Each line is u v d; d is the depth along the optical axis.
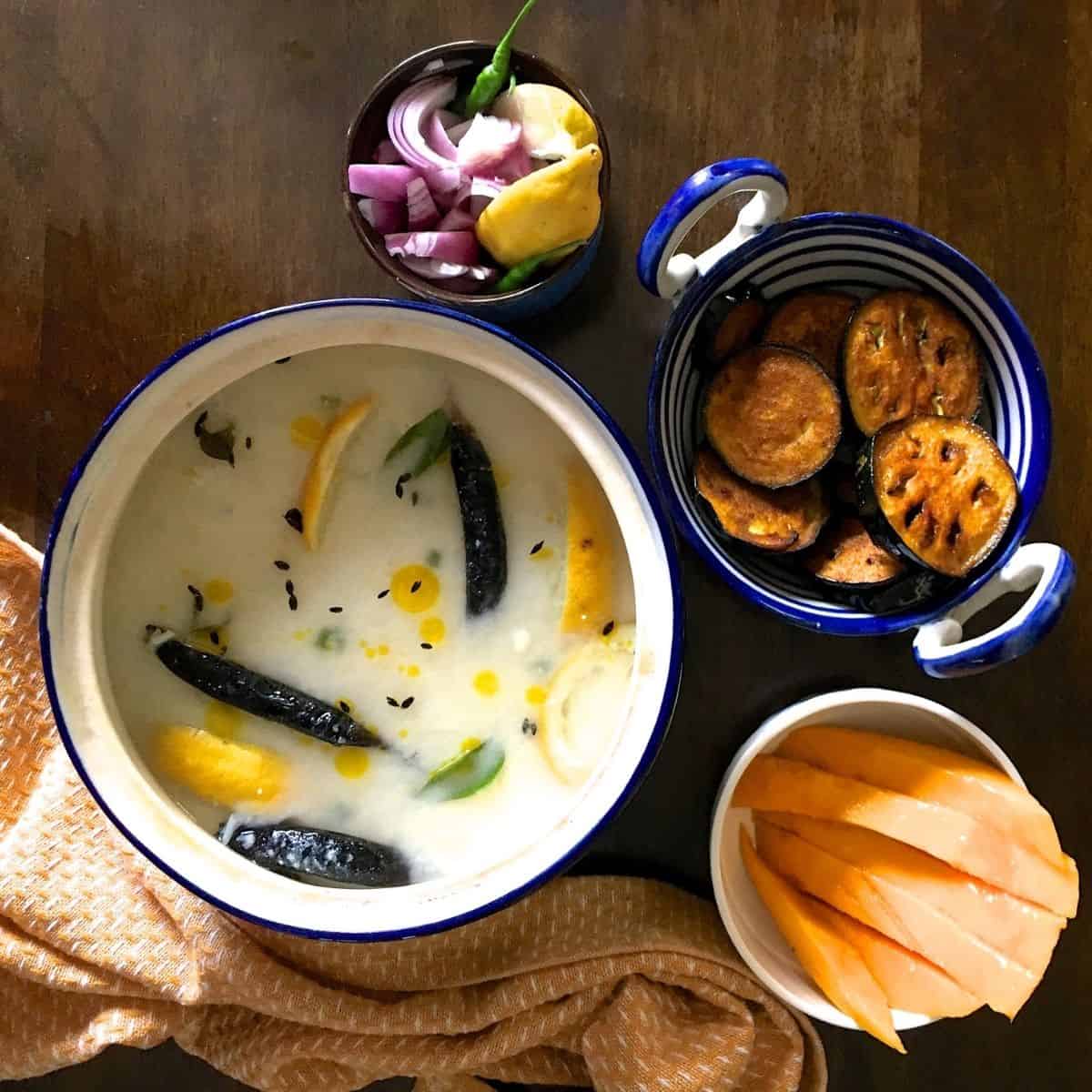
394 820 0.73
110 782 0.67
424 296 0.72
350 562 0.73
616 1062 0.81
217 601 0.73
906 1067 0.86
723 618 0.81
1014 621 0.63
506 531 0.73
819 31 0.79
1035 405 0.71
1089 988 0.85
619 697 0.71
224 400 0.72
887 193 0.79
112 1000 0.82
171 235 0.79
